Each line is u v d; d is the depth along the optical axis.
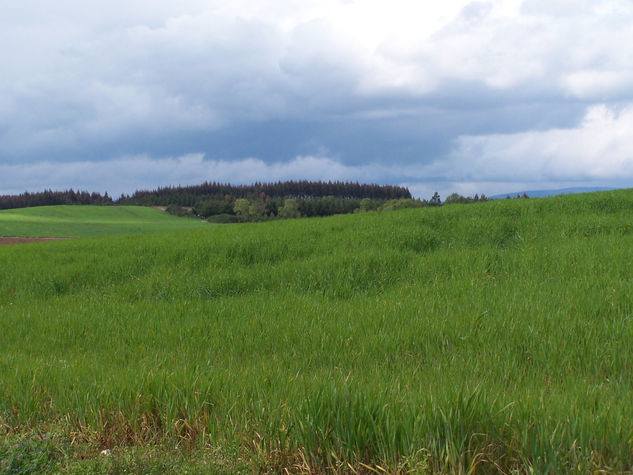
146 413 3.83
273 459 3.20
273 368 4.84
